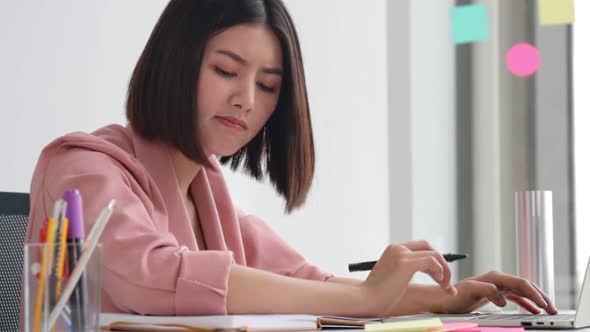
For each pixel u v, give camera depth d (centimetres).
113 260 127
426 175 346
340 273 332
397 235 344
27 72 265
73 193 90
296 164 170
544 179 349
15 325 154
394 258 133
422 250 145
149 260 126
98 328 90
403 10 344
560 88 347
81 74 275
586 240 341
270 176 173
